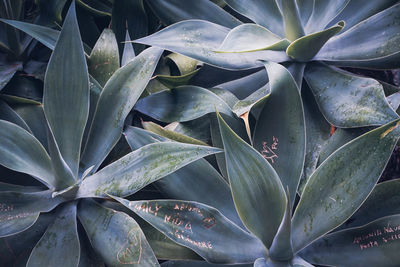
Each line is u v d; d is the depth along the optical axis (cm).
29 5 238
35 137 192
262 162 165
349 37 203
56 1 218
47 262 167
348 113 186
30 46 219
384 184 177
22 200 179
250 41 200
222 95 199
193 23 203
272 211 168
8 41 213
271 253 167
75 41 190
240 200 166
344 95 191
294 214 171
